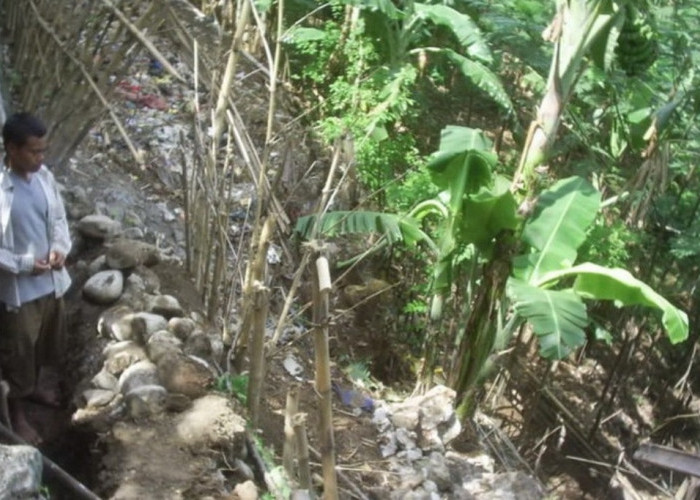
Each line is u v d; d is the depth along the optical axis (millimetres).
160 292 5645
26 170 4527
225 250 5812
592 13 6609
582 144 9492
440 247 7078
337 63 8773
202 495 4359
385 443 6219
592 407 10141
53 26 6070
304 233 6777
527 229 6812
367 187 7977
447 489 5988
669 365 10797
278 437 5594
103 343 5215
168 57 8594
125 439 4555
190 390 4824
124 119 7801
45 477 4102
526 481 6309
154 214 7191
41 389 5176
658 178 9086
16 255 4531
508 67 9711
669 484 9766
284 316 5582
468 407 7328
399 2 8797
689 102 8766
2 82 6371
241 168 7621
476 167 6414
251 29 9008
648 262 9766
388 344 7945
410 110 8844
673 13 8914
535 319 6297
